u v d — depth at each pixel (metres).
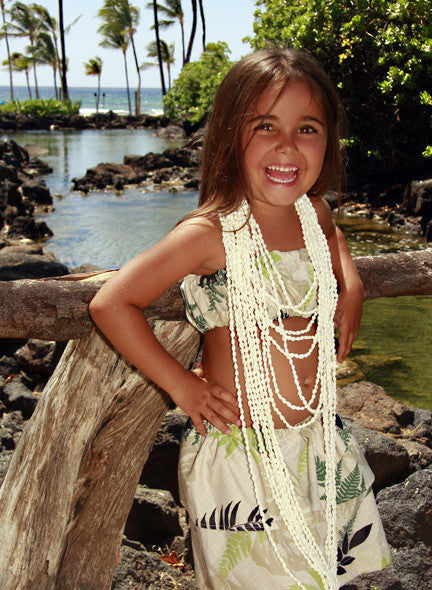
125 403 1.79
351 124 12.80
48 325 1.72
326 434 1.73
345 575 1.76
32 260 7.09
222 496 1.68
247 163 1.66
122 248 10.36
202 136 1.84
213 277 1.68
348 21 12.23
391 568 2.55
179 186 17.59
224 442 1.71
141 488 3.09
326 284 1.76
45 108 43.03
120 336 1.56
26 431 1.80
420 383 4.97
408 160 12.45
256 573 1.63
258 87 1.61
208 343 1.81
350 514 1.79
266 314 1.65
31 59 55.22
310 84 1.64
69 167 21.91
